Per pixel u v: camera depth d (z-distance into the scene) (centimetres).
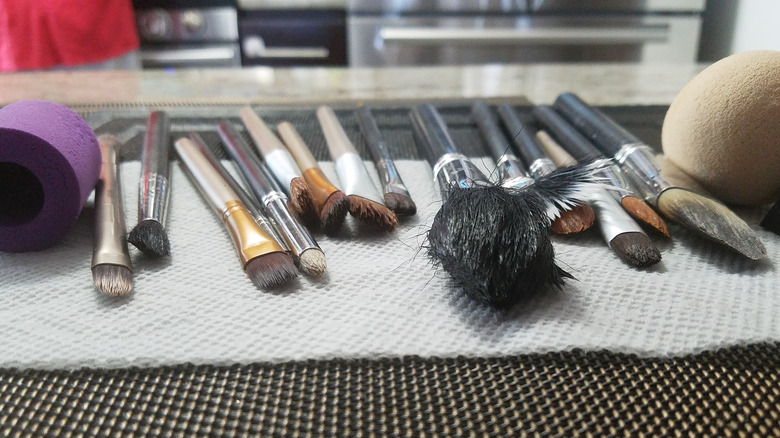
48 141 28
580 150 39
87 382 22
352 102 57
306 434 20
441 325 25
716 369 23
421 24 110
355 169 37
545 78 69
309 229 33
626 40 109
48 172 28
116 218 31
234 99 58
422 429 20
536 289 26
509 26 110
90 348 24
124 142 45
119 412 21
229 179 37
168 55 110
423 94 61
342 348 24
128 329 25
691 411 21
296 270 28
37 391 22
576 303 27
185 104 55
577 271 29
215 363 23
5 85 63
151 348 24
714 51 106
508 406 21
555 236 32
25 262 30
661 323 25
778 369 23
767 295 27
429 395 22
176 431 20
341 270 29
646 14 109
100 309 26
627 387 22
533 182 33
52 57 95
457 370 23
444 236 26
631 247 29
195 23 109
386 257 31
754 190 33
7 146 27
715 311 26
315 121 50
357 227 34
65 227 30
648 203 34
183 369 23
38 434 20
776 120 30
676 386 22
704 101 32
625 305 26
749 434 20
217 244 32
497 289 24
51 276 28
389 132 48
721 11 103
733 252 30
